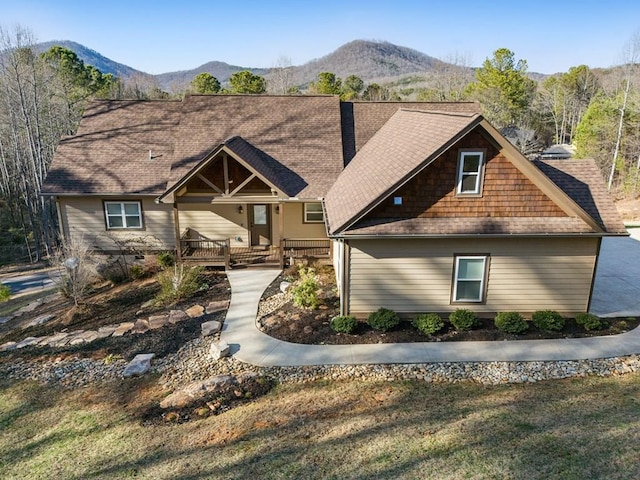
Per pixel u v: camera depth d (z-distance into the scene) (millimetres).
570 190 13289
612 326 12695
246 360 11367
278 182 17828
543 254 12688
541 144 55344
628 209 32531
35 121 30500
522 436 7828
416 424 8398
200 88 62188
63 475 7559
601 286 15742
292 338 12445
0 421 9406
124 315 14688
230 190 19047
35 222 33375
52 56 52469
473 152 11992
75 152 20516
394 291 13008
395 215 12516
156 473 7418
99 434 8703
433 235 12039
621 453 7211
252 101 21812
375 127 21469
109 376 11055
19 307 18016
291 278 17062
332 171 18875
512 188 12266
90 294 17172
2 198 38250
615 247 21172
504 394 9492
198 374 10859
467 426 8242
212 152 16531
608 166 38531
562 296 13047
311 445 7891
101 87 55875
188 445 8125
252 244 20438
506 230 12102
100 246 19938
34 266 27938
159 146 21031
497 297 13070
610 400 9023
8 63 28609
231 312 14336
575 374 10367
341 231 12242
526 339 12062
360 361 11148
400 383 10141
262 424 8648
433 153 11734
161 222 19859
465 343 11914
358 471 7137
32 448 8422
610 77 53875
